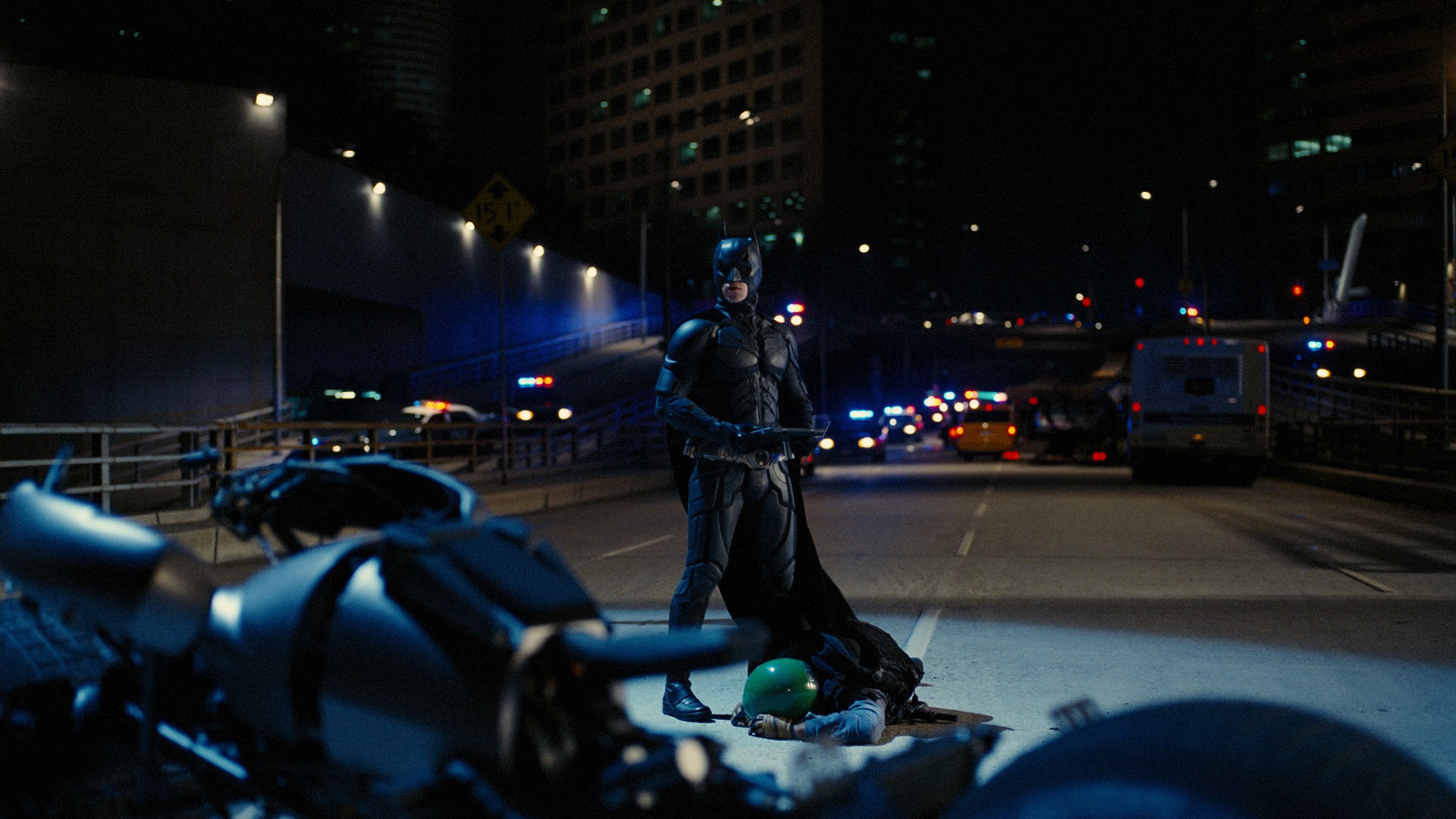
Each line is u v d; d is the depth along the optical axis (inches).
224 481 106.4
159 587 88.4
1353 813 52.6
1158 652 288.7
